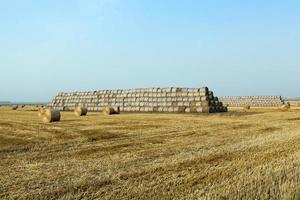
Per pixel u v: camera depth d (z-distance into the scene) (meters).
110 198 9.01
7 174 11.26
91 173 11.47
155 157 14.21
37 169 11.99
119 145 17.20
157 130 23.72
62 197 9.08
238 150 15.73
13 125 26.61
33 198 8.98
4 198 8.93
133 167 12.37
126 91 59.53
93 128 24.45
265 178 10.59
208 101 50.75
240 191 9.30
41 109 37.94
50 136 20.08
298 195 8.80
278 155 14.30
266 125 28.08
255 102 106.94
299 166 12.19
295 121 32.06
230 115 41.62
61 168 12.16
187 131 23.30
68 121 31.02
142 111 56.28
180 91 53.59
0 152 15.12
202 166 12.49
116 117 37.22
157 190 9.61
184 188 9.79
